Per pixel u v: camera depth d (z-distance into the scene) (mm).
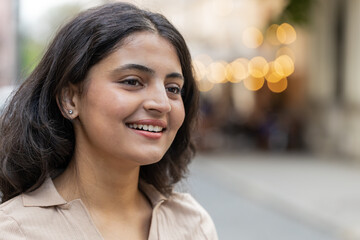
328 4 14781
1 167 1609
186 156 1945
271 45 15719
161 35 1559
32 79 1636
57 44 1566
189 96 1846
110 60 1501
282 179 10836
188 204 1860
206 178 10789
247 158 14133
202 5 18953
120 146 1510
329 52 14891
